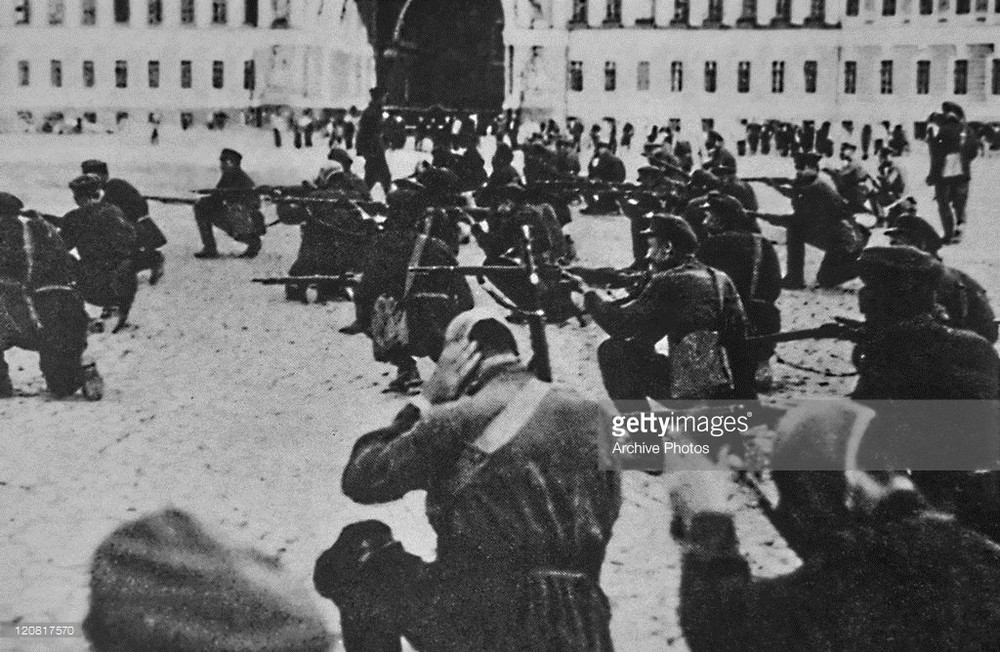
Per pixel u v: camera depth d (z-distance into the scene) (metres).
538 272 14.74
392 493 6.89
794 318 19.22
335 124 63.41
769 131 64.88
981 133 50.22
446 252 14.63
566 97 79.25
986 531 8.28
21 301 14.47
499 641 6.83
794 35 75.19
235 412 14.05
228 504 10.97
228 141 68.12
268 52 78.38
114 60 78.06
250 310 19.72
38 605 8.91
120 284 17.81
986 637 7.76
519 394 6.92
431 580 7.00
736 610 8.47
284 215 24.50
